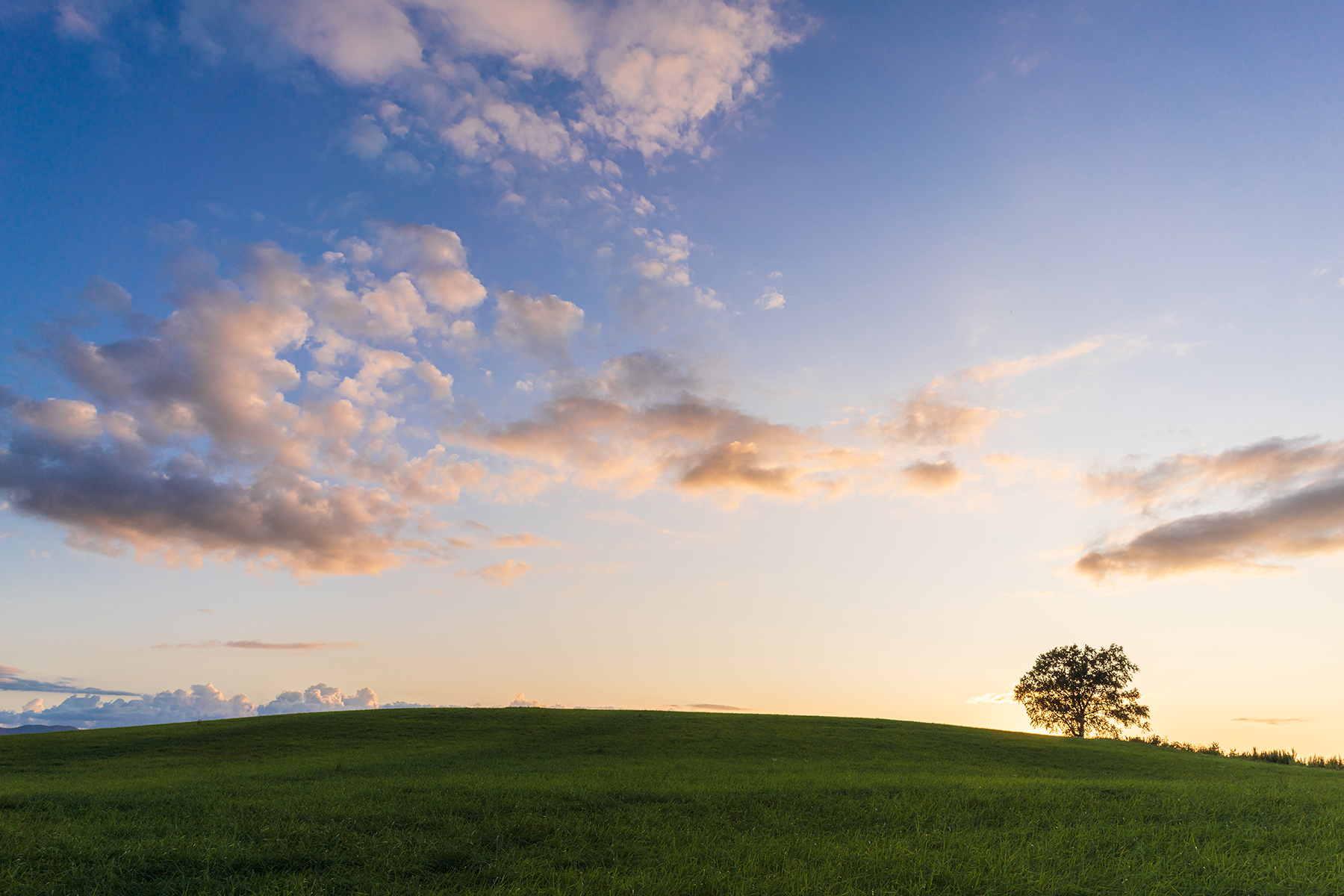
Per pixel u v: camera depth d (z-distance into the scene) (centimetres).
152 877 1122
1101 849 1364
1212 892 1088
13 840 1284
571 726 5284
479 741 4544
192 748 4259
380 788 2131
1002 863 1234
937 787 2239
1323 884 1102
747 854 1305
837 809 1800
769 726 5428
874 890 1082
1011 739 5156
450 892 1075
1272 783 2667
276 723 5331
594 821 1619
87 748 4184
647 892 1072
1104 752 4597
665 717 5953
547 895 1056
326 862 1223
